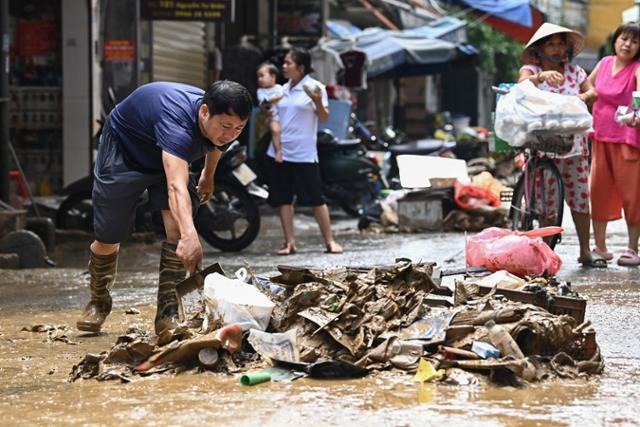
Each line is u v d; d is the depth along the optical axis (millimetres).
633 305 13375
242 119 10195
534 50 17547
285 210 21312
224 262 19766
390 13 55062
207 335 9734
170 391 9016
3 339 11820
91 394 9031
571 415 8133
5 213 20250
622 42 17625
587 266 17812
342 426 7859
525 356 9570
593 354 9789
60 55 32719
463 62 50031
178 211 10078
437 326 9984
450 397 8648
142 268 19062
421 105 75500
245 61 36250
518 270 13727
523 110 16781
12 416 8391
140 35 32250
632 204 17688
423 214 25828
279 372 9477
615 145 17719
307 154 20984
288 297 10648
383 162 37156
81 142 32500
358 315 9977
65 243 24359
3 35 22766
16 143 32844
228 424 7969
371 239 24453
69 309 14117
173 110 10516
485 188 26359
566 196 17969
